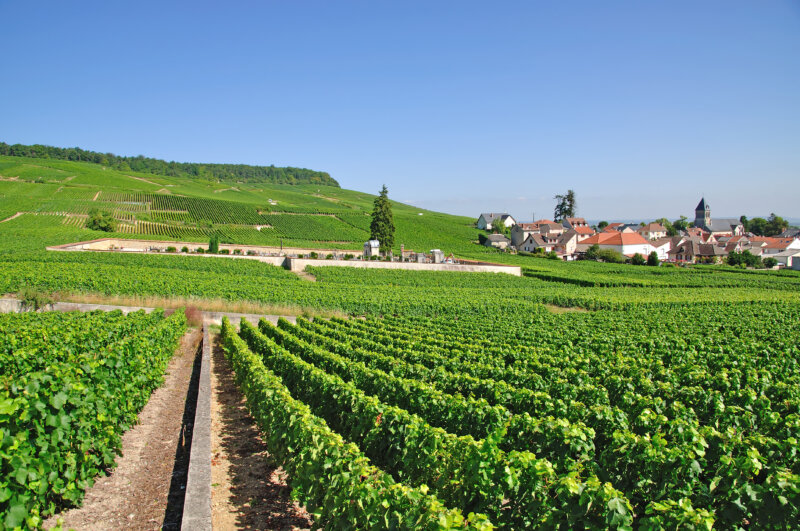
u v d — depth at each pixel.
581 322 30.75
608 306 43.09
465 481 7.26
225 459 9.66
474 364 15.45
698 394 12.26
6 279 31.64
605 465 8.00
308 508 7.30
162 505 7.69
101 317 20.58
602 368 15.64
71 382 7.92
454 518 5.65
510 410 11.77
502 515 6.95
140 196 117.94
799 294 55.19
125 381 10.78
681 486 7.44
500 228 134.75
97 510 7.40
